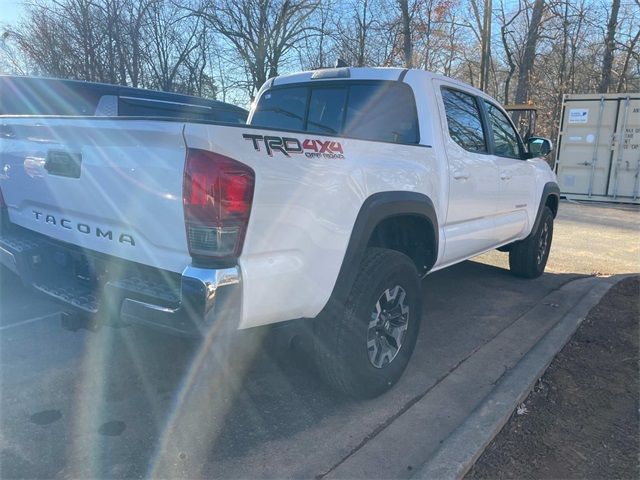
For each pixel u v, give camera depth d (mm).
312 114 4750
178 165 2348
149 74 19234
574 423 3170
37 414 3018
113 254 2779
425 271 4047
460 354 4098
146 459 2664
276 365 3754
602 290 5793
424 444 2861
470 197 4410
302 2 19328
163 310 2402
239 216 2346
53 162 2982
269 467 2643
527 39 19453
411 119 4031
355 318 3041
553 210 6785
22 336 4051
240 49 19859
